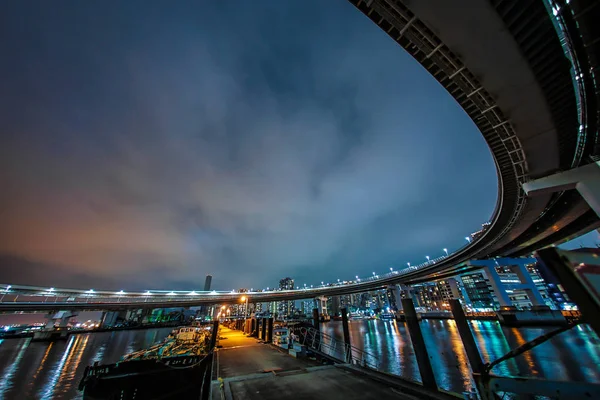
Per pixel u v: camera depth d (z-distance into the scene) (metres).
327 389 9.90
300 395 9.39
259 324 33.91
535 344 3.62
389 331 73.75
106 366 13.90
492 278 69.81
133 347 66.50
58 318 99.06
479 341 42.91
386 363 31.16
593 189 20.78
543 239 58.06
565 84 15.75
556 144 20.38
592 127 18.06
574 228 48.97
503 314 63.81
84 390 13.13
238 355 18.91
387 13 13.61
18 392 29.00
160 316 171.00
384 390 9.48
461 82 16.47
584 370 22.62
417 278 104.62
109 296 114.44
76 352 58.06
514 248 66.56
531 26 13.16
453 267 83.44
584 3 11.88
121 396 13.29
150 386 13.88
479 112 19.52
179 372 14.62
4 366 42.31
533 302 66.25
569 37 13.21
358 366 12.87
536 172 23.70
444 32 13.40
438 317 104.56
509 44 13.82
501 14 12.67
